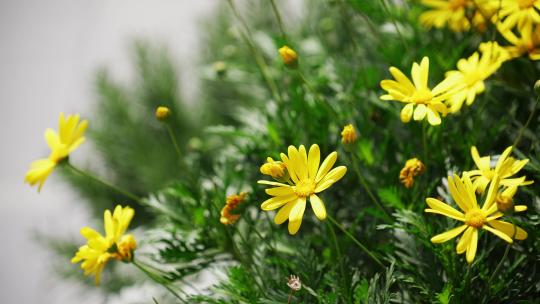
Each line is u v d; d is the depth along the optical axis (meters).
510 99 0.88
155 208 0.92
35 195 2.35
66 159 0.85
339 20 1.03
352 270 0.81
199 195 0.90
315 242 0.86
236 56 1.17
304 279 0.80
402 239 0.80
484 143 0.83
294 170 0.74
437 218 0.81
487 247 0.80
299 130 0.91
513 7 0.81
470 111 0.87
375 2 0.95
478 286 0.78
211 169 1.02
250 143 0.93
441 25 0.89
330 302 0.76
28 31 2.54
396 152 0.88
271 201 0.74
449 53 0.90
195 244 0.88
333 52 1.02
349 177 0.88
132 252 0.81
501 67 0.85
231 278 0.80
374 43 0.98
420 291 0.79
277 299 0.79
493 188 0.73
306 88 0.94
